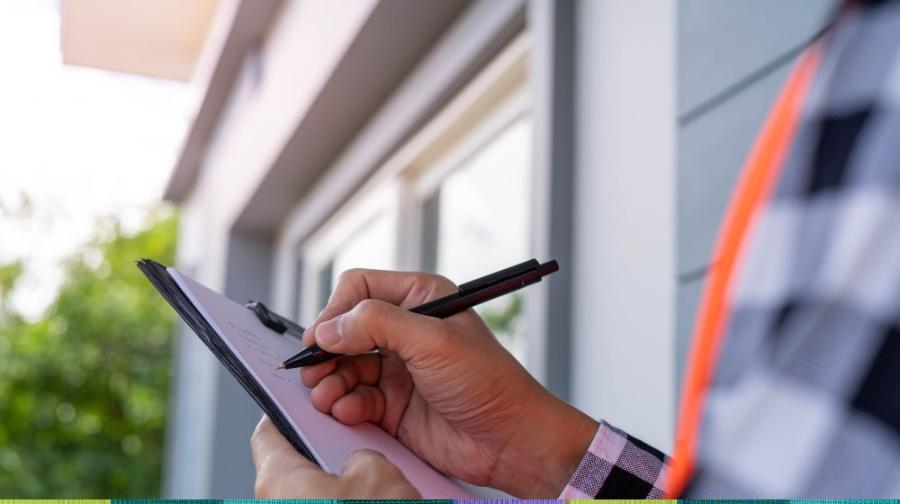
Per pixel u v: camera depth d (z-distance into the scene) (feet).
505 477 2.30
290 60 10.39
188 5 12.45
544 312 5.31
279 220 13.07
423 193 9.32
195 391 14.61
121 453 33.01
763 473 0.68
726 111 4.01
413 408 2.37
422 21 7.70
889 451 0.64
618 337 4.92
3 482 31.50
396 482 1.51
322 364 2.23
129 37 13.14
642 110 4.95
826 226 0.69
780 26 3.71
